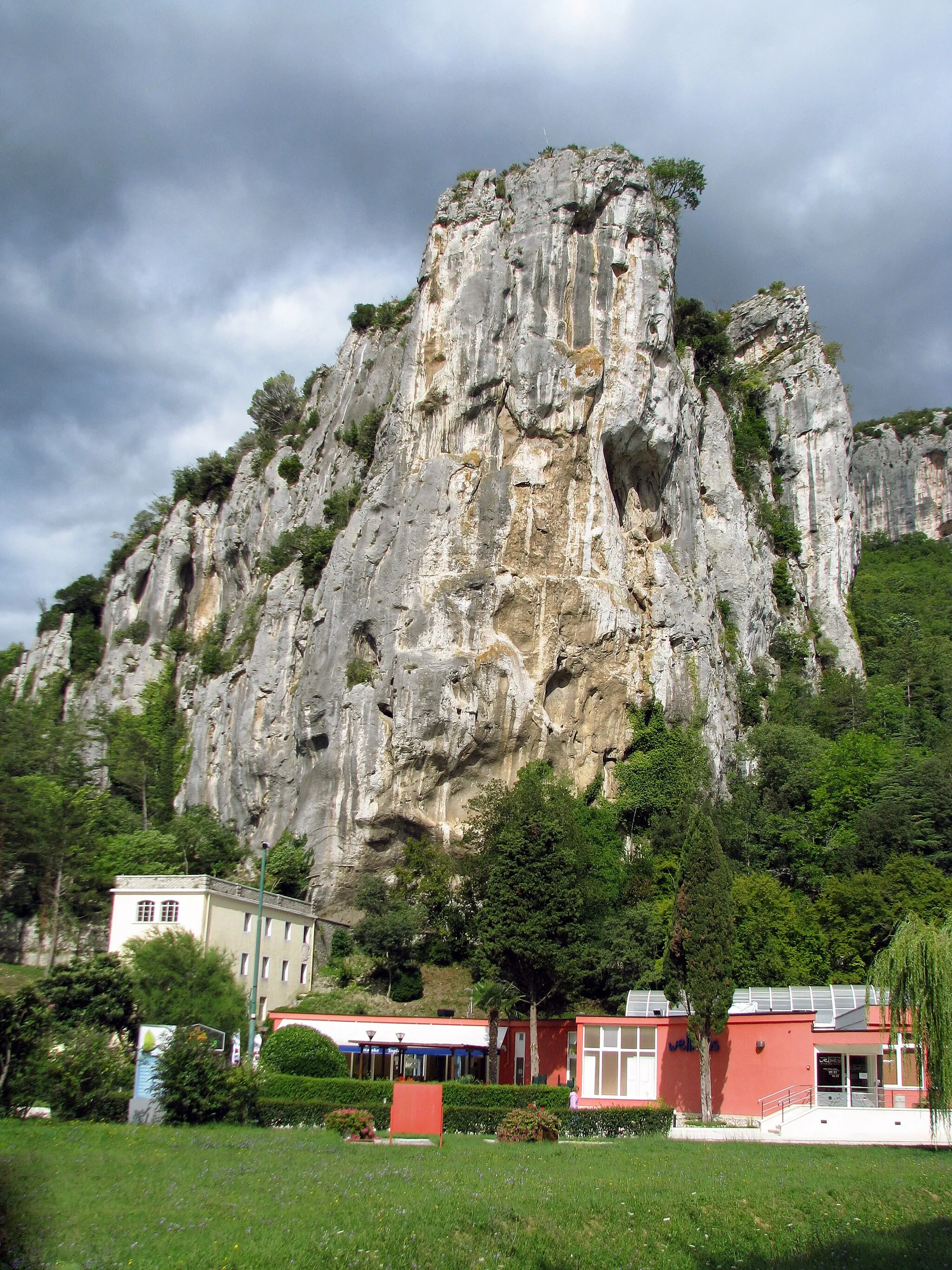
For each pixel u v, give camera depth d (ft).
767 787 267.59
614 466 272.72
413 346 273.13
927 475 544.62
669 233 288.10
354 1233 60.54
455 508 254.06
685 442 294.25
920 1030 104.53
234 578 363.56
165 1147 82.38
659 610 266.36
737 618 306.96
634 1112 127.44
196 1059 104.68
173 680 357.20
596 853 228.22
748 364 399.65
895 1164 95.09
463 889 207.51
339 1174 74.74
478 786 237.45
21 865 250.78
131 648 376.07
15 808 249.96
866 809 238.07
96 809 270.67
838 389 377.71
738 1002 158.20
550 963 162.71
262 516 351.25
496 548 252.21
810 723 296.92
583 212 276.00
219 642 346.13
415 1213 65.72
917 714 302.25
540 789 214.90
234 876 254.68
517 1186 77.05
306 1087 120.26
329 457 329.93
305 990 213.46
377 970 214.48
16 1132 85.46
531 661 247.29
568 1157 96.63
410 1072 176.76
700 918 147.23
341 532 273.75
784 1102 137.39
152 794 313.73
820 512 362.53
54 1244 52.85
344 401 341.82
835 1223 74.49
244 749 282.15
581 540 257.55
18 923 250.98
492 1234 65.31
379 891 225.15
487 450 260.42
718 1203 76.84
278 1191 67.62
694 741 254.06
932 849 223.71
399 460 266.16
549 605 250.16
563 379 261.24
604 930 199.11
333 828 238.07
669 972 148.87
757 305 414.82
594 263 273.75
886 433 564.30
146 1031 111.04
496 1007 168.76
